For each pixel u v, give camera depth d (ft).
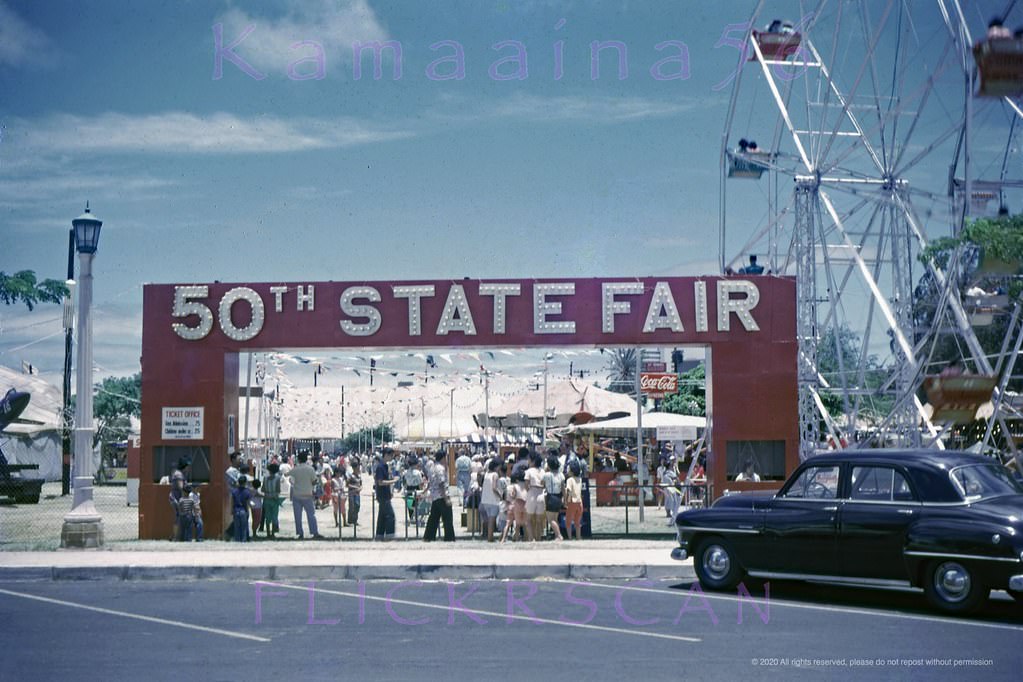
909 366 83.66
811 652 31.42
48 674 28.53
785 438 71.00
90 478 61.41
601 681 27.37
